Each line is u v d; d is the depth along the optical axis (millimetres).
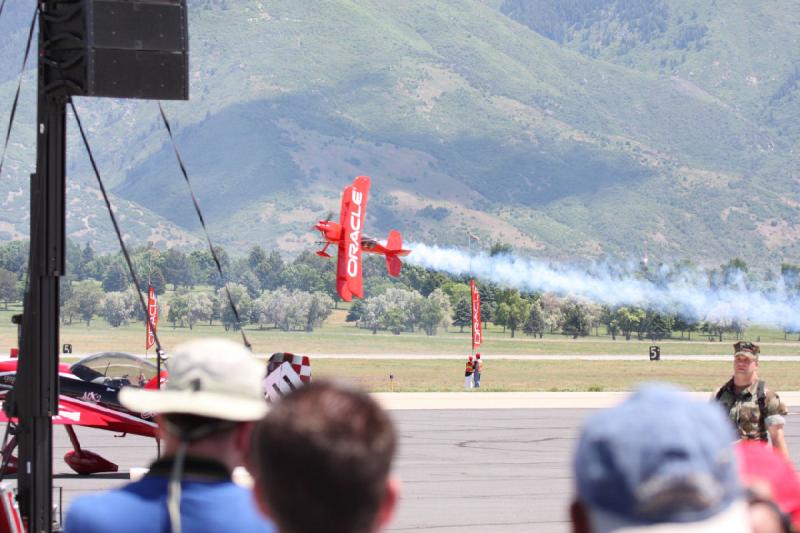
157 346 24094
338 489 6754
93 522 9453
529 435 69562
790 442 67250
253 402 9805
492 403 98250
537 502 42688
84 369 49750
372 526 6965
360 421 6898
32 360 23469
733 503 6121
